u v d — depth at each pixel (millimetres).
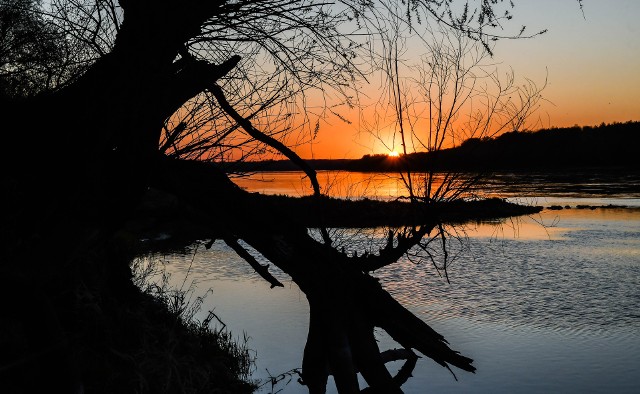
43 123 3301
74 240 3209
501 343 16219
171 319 8031
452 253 30688
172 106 3396
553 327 18000
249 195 3562
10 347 4246
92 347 5641
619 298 22250
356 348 3375
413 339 3582
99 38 3807
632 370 14031
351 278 3436
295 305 17938
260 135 3586
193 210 3648
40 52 3867
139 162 3273
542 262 29594
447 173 3695
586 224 46906
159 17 3219
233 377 8727
